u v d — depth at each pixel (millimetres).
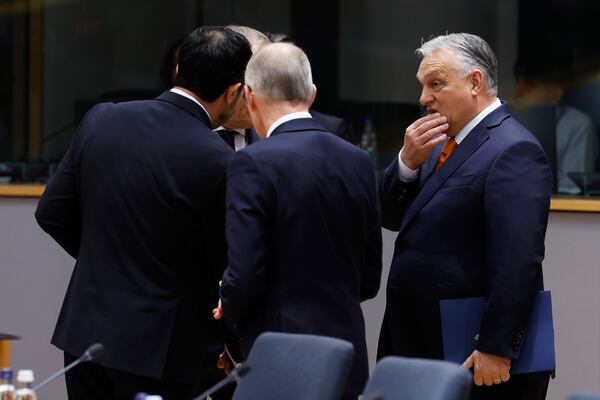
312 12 24625
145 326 12945
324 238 12219
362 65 24234
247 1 25000
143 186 13055
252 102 12750
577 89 22578
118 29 25078
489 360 13039
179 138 13172
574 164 20656
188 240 13133
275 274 12156
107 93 25000
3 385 11430
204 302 13320
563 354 17906
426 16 24031
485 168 13375
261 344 11508
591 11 22844
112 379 13117
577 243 17844
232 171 12219
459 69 13641
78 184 13570
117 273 13094
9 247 21062
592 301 17750
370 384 10414
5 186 21109
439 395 9750
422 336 13734
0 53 25094
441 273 13516
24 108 24719
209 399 15414
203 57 13430
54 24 25109
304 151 12250
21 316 21000
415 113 23234
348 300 12398
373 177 12727
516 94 23062
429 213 13641
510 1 23391
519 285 12875
